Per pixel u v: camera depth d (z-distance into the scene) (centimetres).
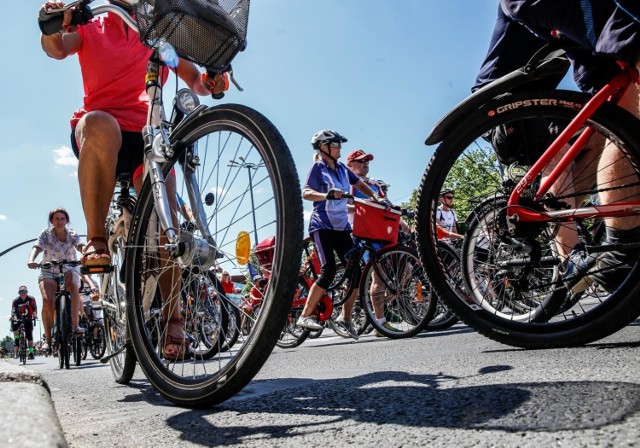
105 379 322
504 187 214
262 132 165
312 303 484
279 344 596
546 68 191
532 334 202
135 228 210
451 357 223
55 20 205
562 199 201
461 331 460
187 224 195
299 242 150
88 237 233
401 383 163
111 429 145
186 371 179
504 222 211
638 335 207
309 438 113
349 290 517
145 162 209
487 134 218
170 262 201
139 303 204
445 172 213
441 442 98
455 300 216
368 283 531
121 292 265
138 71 263
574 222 203
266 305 150
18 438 77
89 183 233
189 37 184
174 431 135
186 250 182
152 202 205
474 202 221
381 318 520
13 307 1170
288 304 148
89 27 258
